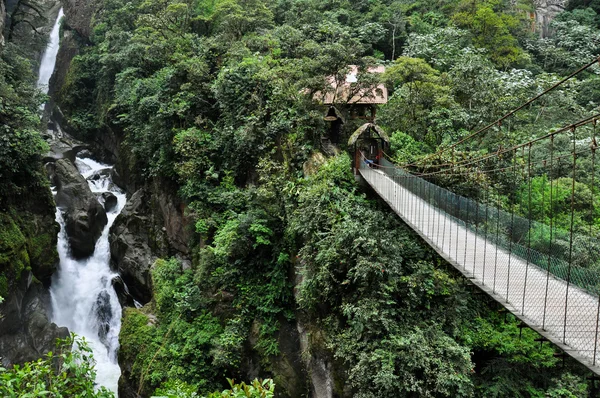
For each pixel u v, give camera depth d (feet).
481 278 45.11
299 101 87.97
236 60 102.27
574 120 97.60
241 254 78.69
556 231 59.47
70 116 157.69
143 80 115.96
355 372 51.96
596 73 126.52
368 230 60.59
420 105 98.27
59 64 175.01
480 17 130.82
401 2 151.74
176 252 100.27
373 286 56.18
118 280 104.99
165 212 102.99
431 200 64.34
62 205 114.11
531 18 155.22
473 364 50.83
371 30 134.41
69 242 110.42
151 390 75.92
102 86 151.43
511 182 79.92
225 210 89.92
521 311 37.45
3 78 101.19
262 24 128.47
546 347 53.67
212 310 80.94
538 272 47.06
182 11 134.21
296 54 108.99
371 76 91.04
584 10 155.74
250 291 76.84
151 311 90.33
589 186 81.41
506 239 54.03
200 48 114.73
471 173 74.69
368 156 87.45
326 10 149.48
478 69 96.37
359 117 97.66
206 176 92.63
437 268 60.85
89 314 104.32
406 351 50.93
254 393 25.43
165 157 101.24
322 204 68.13
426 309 56.54
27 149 95.81
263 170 81.20
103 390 30.37
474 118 91.35
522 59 129.59
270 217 78.13
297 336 71.67
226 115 95.20
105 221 116.88
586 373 52.08
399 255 59.31
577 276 43.24
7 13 158.51
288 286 74.23
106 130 145.07
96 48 160.76
